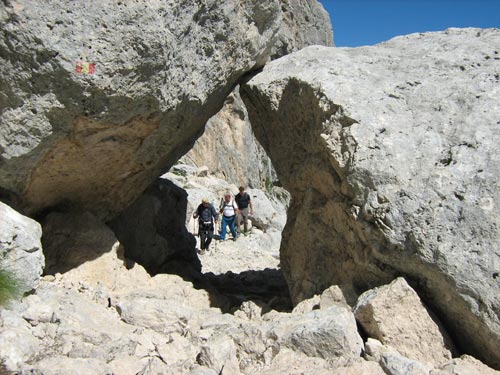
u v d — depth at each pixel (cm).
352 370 391
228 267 1088
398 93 547
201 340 457
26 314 432
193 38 559
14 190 528
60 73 459
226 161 2267
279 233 1532
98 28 464
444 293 453
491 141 483
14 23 439
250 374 405
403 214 471
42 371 356
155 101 518
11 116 469
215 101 670
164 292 603
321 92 553
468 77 546
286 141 639
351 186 504
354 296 514
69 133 504
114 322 475
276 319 502
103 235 620
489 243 440
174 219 870
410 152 498
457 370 404
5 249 458
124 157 588
